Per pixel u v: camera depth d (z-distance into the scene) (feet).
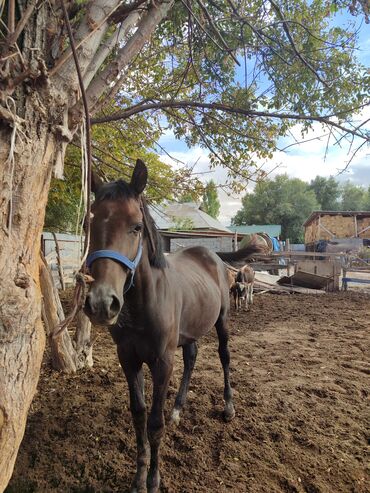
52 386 13.11
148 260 7.93
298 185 156.04
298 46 12.60
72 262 31.37
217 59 13.56
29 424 10.81
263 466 9.32
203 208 79.71
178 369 15.47
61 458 9.65
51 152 5.79
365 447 10.20
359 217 90.74
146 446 9.07
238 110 12.35
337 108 13.08
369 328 23.88
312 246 97.35
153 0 7.25
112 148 18.13
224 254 15.33
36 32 5.67
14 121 5.08
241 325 25.04
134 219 6.95
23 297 5.27
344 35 12.69
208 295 11.20
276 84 13.35
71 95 5.91
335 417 11.67
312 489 8.71
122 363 8.69
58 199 25.70
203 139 14.96
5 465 5.26
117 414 11.31
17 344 5.27
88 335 14.94
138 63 14.83
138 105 13.32
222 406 12.01
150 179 17.51
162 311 8.16
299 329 23.62
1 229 5.16
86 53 6.06
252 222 159.02
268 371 15.44
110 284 6.32
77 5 7.32
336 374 15.35
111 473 9.17
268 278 50.88
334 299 36.88
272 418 11.42
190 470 9.22
